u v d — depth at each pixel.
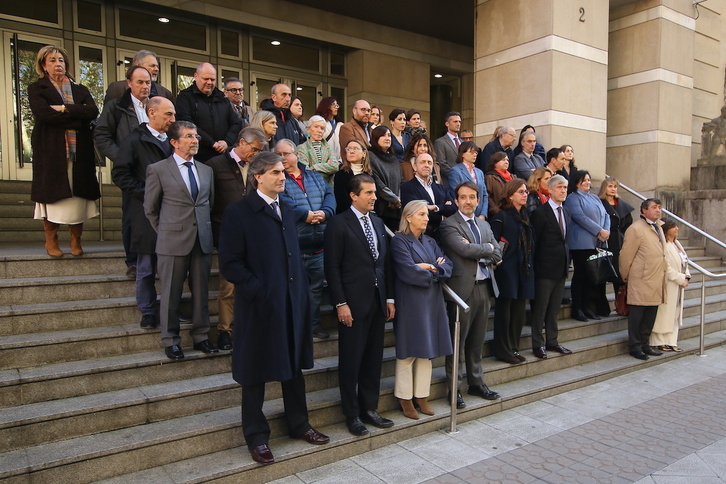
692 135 10.57
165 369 3.55
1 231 6.16
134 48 8.12
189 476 2.89
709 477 3.24
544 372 4.99
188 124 3.62
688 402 4.54
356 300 3.53
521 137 6.45
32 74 7.37
